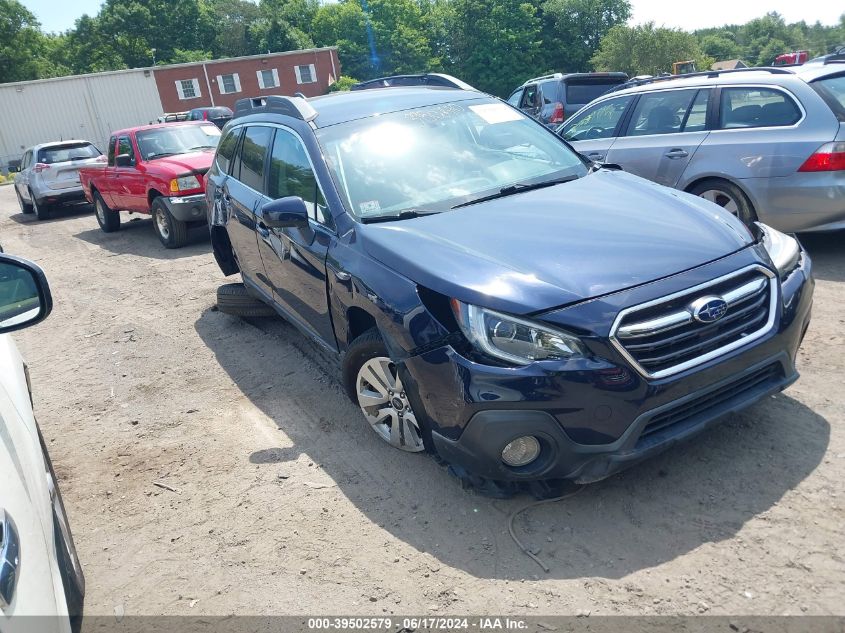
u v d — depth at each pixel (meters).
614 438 2.88
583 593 2.70
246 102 5.77
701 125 6.38
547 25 71.56
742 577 2.67
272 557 3.13
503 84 65.94
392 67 67.81
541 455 3.00
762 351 3.11
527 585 2.77
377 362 3.68
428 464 3.68
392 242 3.49
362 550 3.10
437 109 4.68
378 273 3.43
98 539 3.43
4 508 1.72
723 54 96.75
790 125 5.78
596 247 3.19
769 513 3.00
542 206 3.70
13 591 1.55
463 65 67.44
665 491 3.22
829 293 5.36
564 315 2.86
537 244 3.25
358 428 4.18
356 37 68.50
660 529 2.99
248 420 4.49
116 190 11.27
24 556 1.71
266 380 5.09
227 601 2.90
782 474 3.24
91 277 9.19
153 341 6.29
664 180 6.61
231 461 4.00
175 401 4.94
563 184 4.10
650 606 2.60
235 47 80.62
